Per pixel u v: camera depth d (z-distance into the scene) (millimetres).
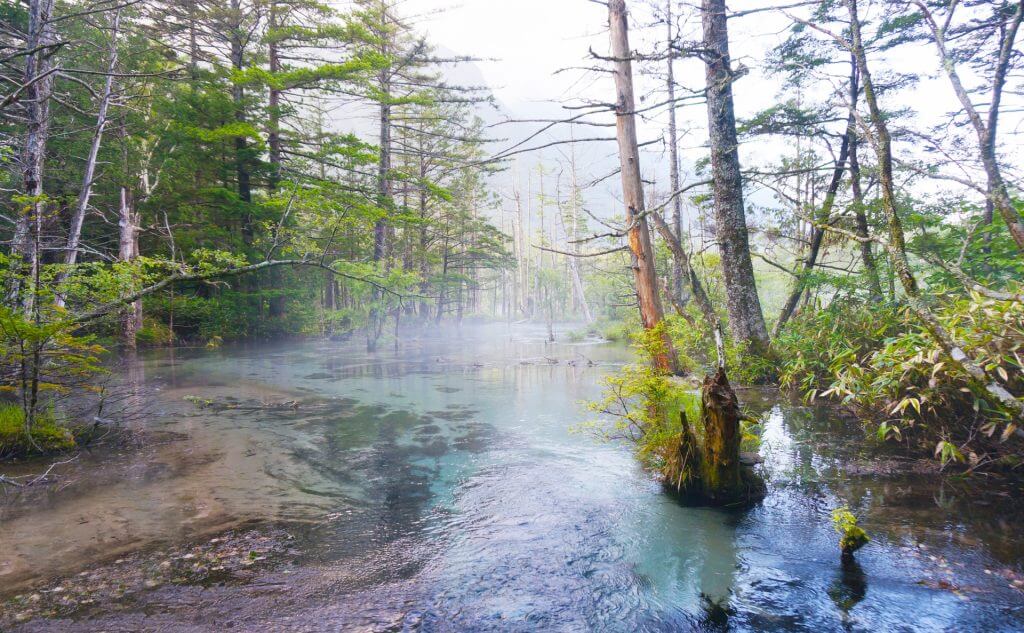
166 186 18234
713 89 9133
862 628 2592
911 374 5160
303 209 17953
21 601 2828
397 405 8672
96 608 2768
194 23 17250
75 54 13273
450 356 16875
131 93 15883
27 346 5578
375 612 2766
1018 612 2646
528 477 5008
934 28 5184
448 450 5977
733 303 9430
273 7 18438
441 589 3012
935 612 2686
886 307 7582
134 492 4590
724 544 3551
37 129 8102
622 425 5695
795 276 11031
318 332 25094
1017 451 4598
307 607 2803
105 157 15828
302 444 6246
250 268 7957
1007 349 4570
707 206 14281
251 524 3928
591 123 8672
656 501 4352
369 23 18578
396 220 19750
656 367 5508
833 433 6020
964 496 4137
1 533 3713
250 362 14875
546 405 8562
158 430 6855
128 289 7039
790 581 3057
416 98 19297
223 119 18156
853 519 3293
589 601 2895
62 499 4395
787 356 8906
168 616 2703
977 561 3152
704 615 2744
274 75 16688
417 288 22469
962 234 7496
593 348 19797
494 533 3777
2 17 13453
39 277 6461
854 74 9602
